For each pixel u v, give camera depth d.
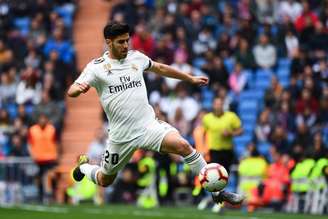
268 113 56.31
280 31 63.00
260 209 51.12
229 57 63.91
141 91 29.53
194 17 65.81
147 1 70.75
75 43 70.62
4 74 67.62
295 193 50.28
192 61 63.88
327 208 49.09
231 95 61.09
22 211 49.38
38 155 56.38
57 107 63.19
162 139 28.97
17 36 70.00
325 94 55.91
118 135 29.59
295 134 55.34
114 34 29.03
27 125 62.72
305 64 59.56
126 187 55.12
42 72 66.81
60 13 72.31
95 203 55.44
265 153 55.47
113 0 71.44
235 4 67.69
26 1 73.19
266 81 61.78
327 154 49.69
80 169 32.44
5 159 56.72
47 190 56.47
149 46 64.50
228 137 46.38
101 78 29.34
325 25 62.28
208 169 28.62
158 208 51.28
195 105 59.56
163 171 52.91
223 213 48.06
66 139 64.06
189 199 53.72
